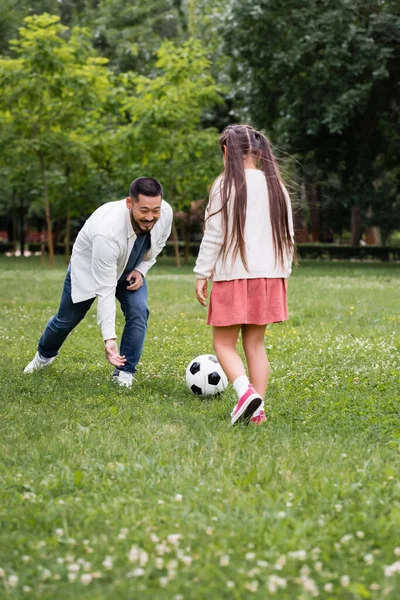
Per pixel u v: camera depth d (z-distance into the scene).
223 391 5.62
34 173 27.28
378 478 3.44
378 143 27.69
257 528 2.84
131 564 2.59
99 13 37.34
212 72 30.95
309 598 2.33
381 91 26.05
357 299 13.51
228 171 4.60
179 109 24.59
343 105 23.88
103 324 5.39
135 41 34.62
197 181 26.09
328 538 2.75
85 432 4.31
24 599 2.38
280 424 4.57
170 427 4.55
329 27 23.42
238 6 23.95
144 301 5.97
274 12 24.03
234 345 4.82
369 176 28.25
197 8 32.53
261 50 24.55
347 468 3.62
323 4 23.94
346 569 2.53
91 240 5.72
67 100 23.86
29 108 24.06
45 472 3.58
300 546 2.68
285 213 4.65
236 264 4.56
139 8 35.25
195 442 4.11
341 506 3.07
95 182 29.73
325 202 40.78
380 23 23.56
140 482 3.39
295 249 4.80
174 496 3.22
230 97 27.58
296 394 5.50
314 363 6.82
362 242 58.22
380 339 8.41
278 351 7.51
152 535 2.77
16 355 7.34
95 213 5.72
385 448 4.01
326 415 4.82
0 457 3.81
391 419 4.68
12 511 3.07
